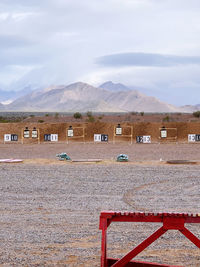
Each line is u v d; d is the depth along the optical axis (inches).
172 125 1742.1
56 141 1648.6
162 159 1075.3
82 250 332.2
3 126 1818.4
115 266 256.2
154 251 332.8
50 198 556.4
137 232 388.8
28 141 1652.3
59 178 717.3
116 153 1229.7
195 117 3117.6
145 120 2987.2
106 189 620.7
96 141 1617.9
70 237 370.3
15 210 484.7
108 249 335.9
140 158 1103.0
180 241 360.5
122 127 1745.8
